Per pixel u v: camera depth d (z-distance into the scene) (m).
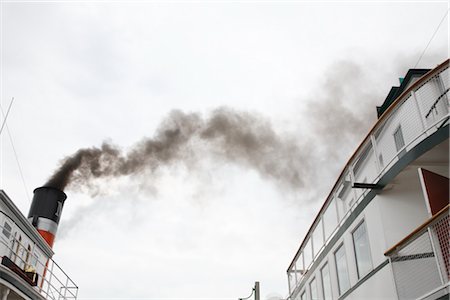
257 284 15.80
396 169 9.85
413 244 8.61
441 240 7.65
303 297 16.73
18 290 14.33
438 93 11.04
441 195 8.84
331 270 13.22
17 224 16.53
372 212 10.57
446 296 7.14
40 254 19.25
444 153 9.04
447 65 9.08
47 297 16.44
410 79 13.94
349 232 11.95
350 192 15.16
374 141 10.63
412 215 9.98
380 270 9.78
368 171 14.08
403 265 8.73
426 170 9.10
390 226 9.91
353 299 11.28
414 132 11.02
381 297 9.62
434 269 7.96
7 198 15.20
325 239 13.99
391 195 10.33
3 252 15.36
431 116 10.85
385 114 10.14
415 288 8.30
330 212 13.71
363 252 10.99
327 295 13.69
